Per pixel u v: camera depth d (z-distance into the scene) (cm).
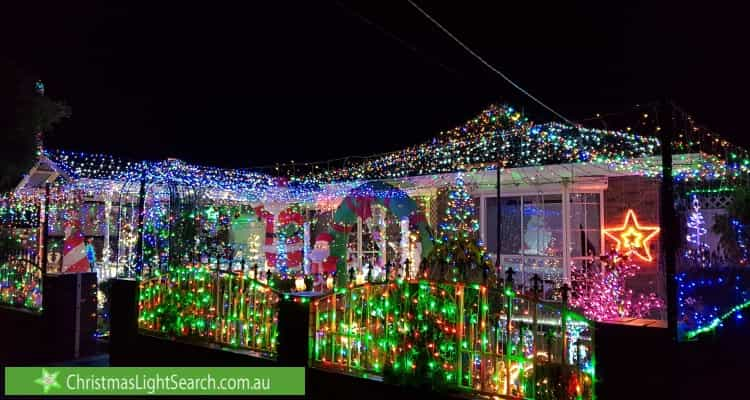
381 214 1340
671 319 429
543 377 471
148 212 1120
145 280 829
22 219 1212
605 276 1045
